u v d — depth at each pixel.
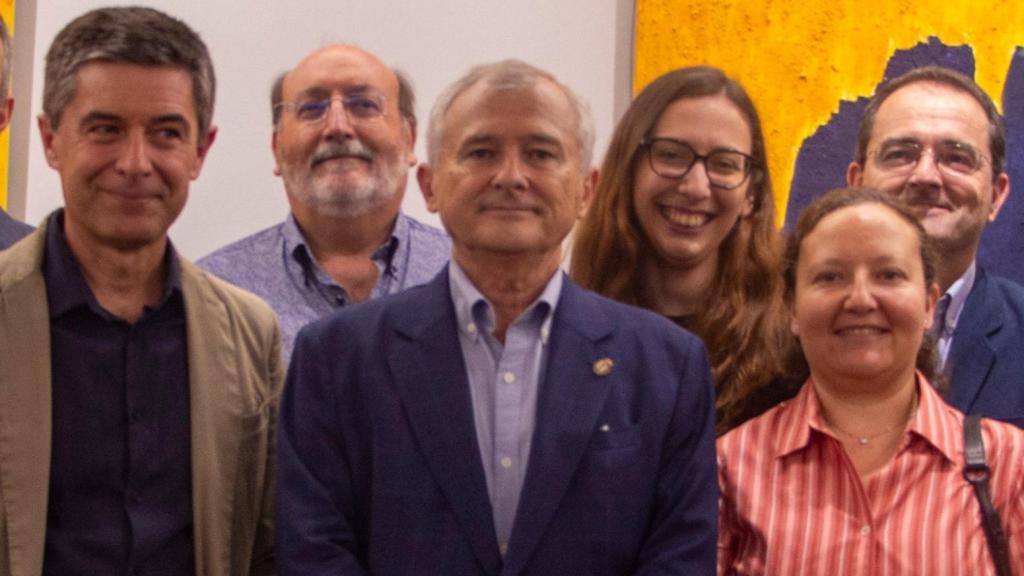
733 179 2.76
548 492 2.07
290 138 3.22
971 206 2.99
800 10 3.47
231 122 3.53
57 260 2.24
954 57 3.46
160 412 2.25
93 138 2.18
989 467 2.30
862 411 2.41
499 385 2.16
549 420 2.11
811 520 2.31
